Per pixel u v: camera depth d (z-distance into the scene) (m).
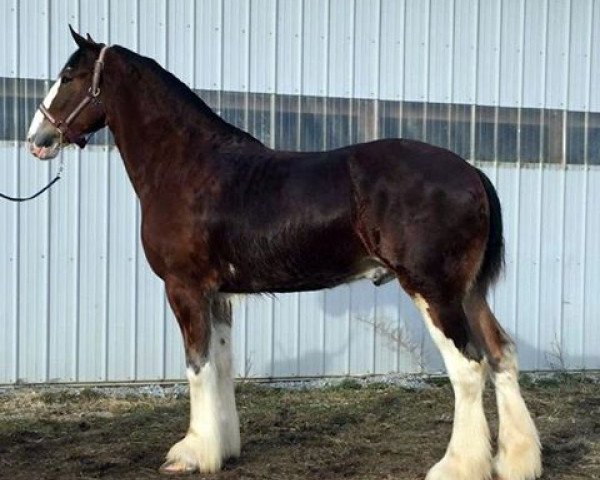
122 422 5.73
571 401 6.48
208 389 4.58
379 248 4.21
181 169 4.63
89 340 6.86
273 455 4.93
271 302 7.13
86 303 6.85
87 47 4.91
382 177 4.19
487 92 7.52
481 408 4.16
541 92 7.61
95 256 6.86
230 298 4.81
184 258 4.57
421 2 7.35
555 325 7.65
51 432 5.47
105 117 4.95
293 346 7.19
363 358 7.32
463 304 4.25
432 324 4.14
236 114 7.09
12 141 6.70
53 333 6.80
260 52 7.10
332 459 4.84
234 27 7.05
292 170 4.42
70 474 4.56
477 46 7.48
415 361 7.39
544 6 7.59
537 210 7.61
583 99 7.70
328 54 7.21
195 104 4.77
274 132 7.15
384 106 7.34
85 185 6.82
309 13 7.16
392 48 7.32
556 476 4.55
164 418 5.86
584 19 7.68
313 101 7.21
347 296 7.26
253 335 7.12
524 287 7.59
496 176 7.54
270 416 5.90
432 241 4.11
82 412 6.07
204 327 4.59
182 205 4.56
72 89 4.91
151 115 4.76
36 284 6.76
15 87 6.70
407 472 4.61
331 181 4.30
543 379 7.31
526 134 7.59
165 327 6.98
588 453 5.00
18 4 6.68
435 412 6.07
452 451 4.15
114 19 6.86
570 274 7.67
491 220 4.27
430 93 7.41
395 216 4.14
